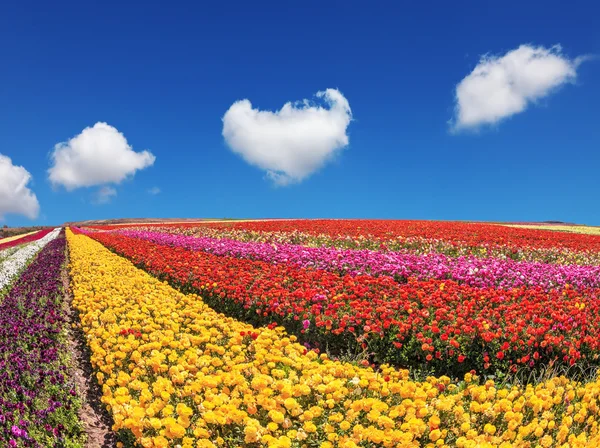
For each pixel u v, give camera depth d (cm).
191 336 735
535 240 2291
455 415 503
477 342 748
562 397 566
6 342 830
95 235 3078
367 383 539
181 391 555
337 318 843
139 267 1596
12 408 580
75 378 734
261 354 630
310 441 471
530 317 843
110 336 770
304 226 2766
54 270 1689
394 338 784
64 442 528
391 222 3278
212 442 462
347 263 1370
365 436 458
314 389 541
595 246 2192
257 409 520
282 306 909
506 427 509
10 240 4328
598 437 463
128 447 527
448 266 1405
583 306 923
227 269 1262
